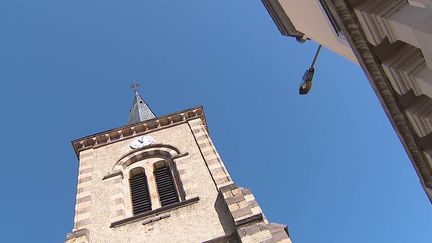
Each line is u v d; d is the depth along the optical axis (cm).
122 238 1708
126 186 2156
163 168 2267
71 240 1669
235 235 1580
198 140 2367
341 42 1064
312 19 1190
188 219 1741
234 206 1681
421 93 736
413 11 691
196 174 2042
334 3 777
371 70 779
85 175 2202
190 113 2697
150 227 1739
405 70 728
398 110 776
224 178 1947
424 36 652
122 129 2617
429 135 762
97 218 1848
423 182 838
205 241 1585
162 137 2511
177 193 2031
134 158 2362
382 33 739
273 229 1542
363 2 756
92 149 2505
